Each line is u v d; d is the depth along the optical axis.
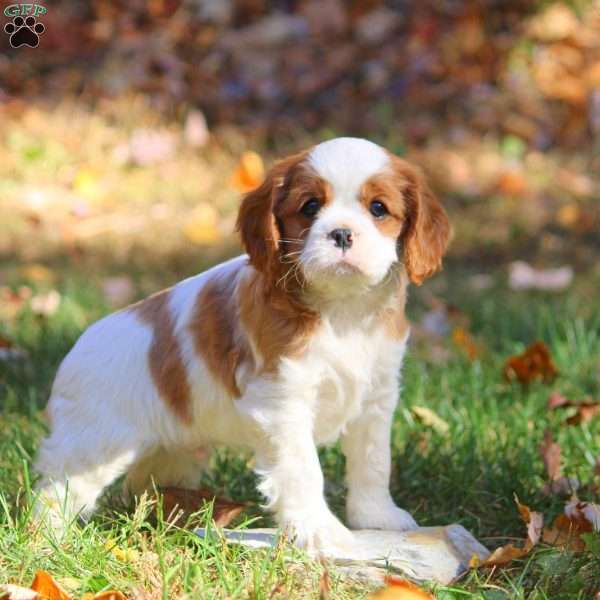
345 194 5.45
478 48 15.82
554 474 6.50
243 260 5.93
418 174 5.71
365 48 16.20
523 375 8.20
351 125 15.06
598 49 15.61
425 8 16.55
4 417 7.73
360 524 5.99
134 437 5.91
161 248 12.32
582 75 15.33
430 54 15.88
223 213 13.19
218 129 15.16
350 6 16.83
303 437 5.61
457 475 6.61
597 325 9.56
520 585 5.07
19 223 12.95
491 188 13.65
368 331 5.69
